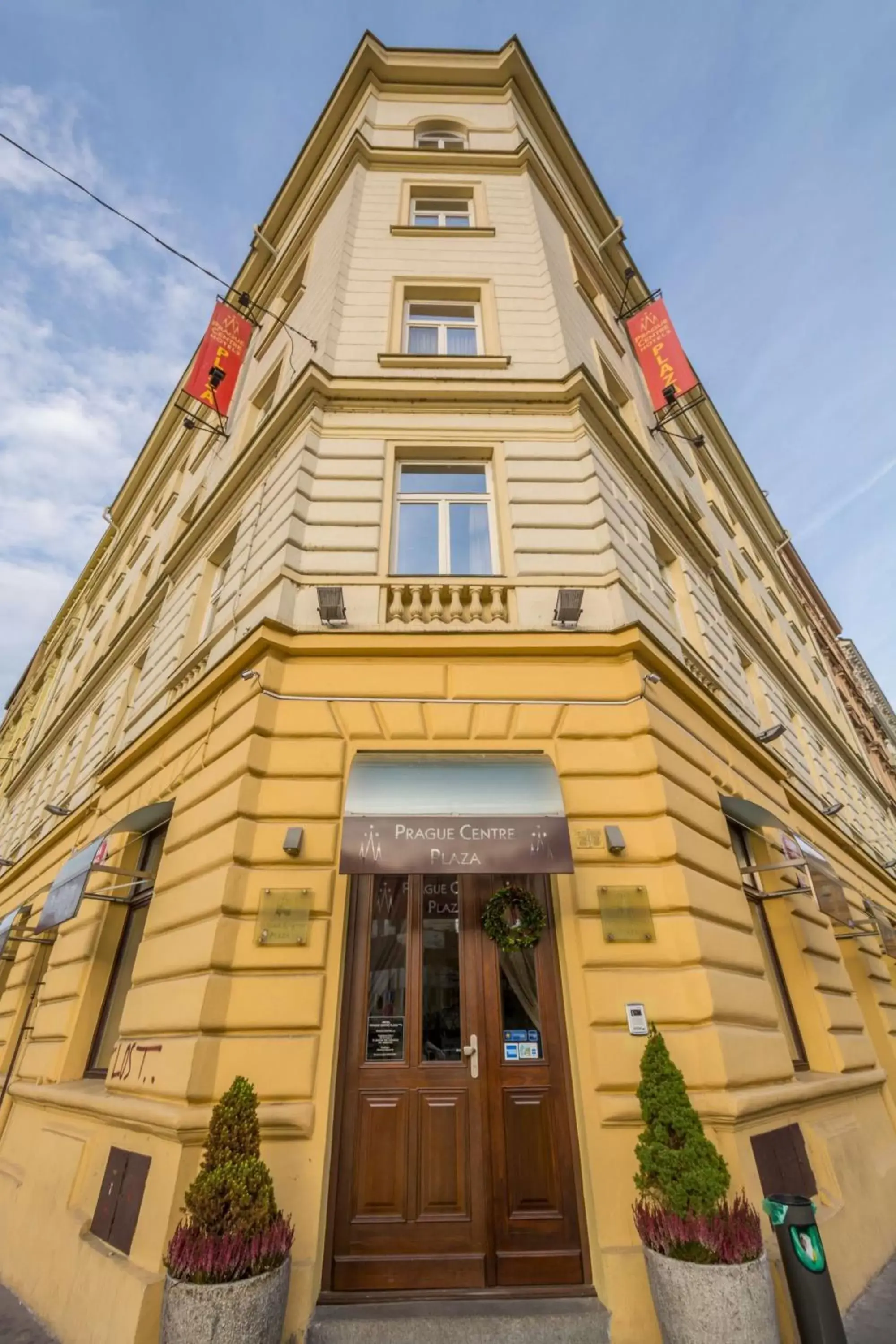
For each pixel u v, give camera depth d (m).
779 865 6.63
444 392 8.33
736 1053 4.82
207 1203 3.65
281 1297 3.58
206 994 4.66
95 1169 5.32
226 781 5.78
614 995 4.89
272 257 14.66
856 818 16.16
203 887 5.34
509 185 11.72
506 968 5.30
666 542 9.70
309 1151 4.35
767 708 12.05
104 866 6.63
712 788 6.70
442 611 6.76
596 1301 4.18
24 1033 8.91
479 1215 4.50
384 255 10.30
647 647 6.43
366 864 4.70
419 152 11.89
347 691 6.13
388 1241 4.40
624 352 13.71
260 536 7.89
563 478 7.79
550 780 5.30
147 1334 3.74
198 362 11.59
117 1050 5.55
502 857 4.77
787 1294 4.18
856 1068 7.22
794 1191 4.82
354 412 8.28
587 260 13.66
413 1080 4.86
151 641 11.20
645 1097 4.20
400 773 5.28
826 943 8.20
